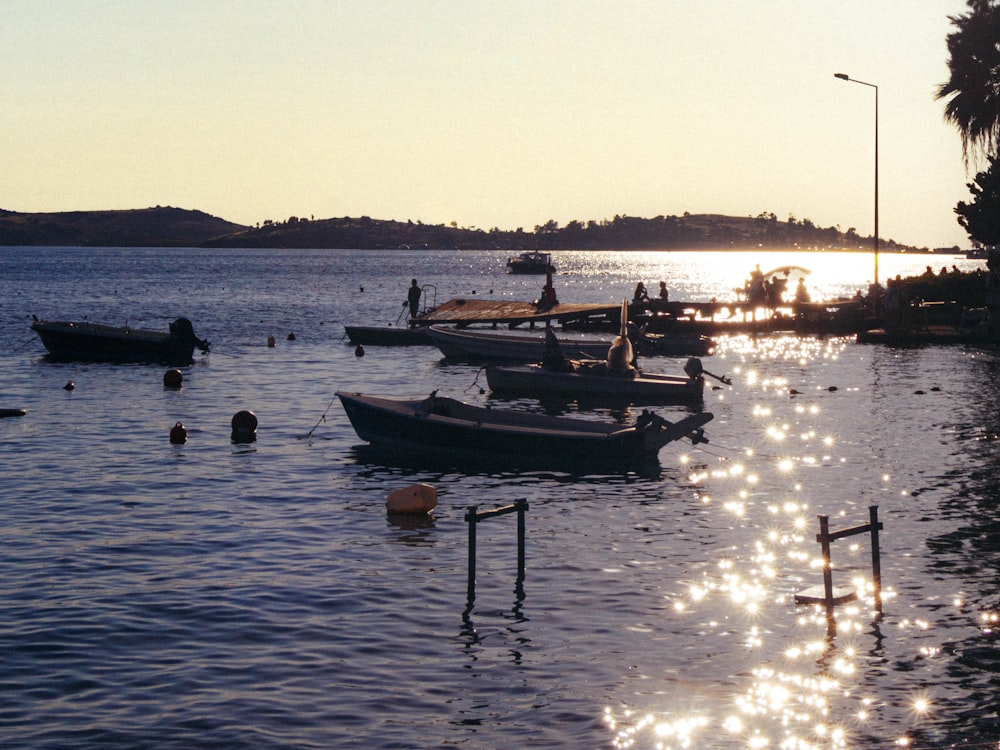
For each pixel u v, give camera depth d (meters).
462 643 15.42
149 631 15.76
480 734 12.70
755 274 71.38
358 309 94.12
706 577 18.39
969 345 56.28
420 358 53.28
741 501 23.78
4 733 12.55
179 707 13.30
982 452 28.95
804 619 16.39
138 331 50.88
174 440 30.33
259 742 12.43
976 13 60.44
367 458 28.33
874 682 14.16
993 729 12.84
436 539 20.64
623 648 15.28
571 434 26.81
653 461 27.77
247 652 15.03
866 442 30.50
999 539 20.53
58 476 25.98
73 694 13.62
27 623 15.99
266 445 30.12
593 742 12.52
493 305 68.94
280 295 118.69
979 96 60.16
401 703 13.49
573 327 69.00
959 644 15.38
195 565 18.91
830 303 68.69
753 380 44.25
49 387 42.03
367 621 16.25
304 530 21.28
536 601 17.16
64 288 129.38
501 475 26.47
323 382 44.16
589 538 20.77
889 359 51.06
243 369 48.38
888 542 20.38
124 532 20.97
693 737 12.67
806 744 12.48
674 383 38.44
